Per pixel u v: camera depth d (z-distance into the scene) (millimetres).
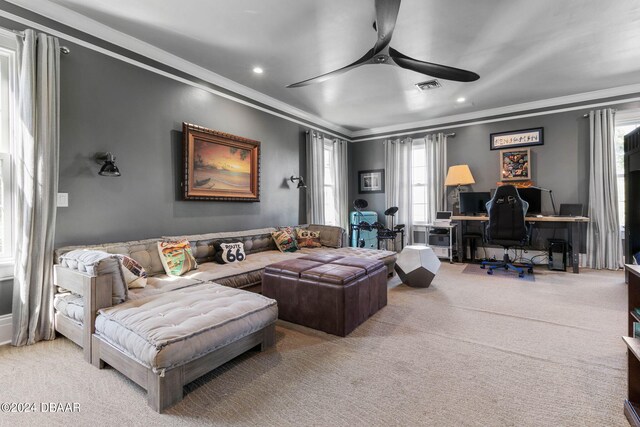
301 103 4805
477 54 3244
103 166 2645
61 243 2484
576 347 2109
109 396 1611
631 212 2297
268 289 2781
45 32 2404
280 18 2602
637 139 2238
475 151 5375
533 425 1384
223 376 1793
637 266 1658
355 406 1525
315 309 2475
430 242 5395
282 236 4129
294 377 1783
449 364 1915
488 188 5277
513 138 5039
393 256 4098
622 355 1991
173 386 1535
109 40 2783
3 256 2305
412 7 2457
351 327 2422
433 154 5633
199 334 1626
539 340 2227
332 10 2490
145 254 2738
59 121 2424
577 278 3969
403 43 3006
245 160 4148
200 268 3000
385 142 6219
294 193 5078
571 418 1424
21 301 2186
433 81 3961
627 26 2742
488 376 1775
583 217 4277
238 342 1883
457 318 2674
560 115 4699
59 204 2463
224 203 3920
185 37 2900
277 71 3643
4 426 1396
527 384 1694
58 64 2367
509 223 4074
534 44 3047
